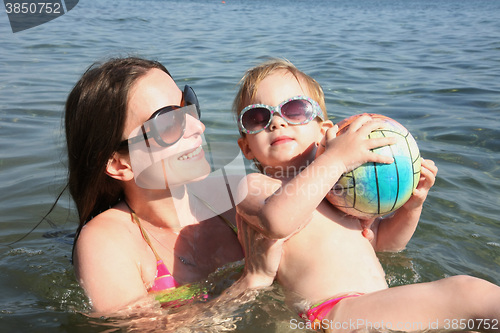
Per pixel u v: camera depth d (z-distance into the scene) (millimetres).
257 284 949
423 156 1488
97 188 960
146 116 905
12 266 1065
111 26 3996
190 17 4902
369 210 943
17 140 1571
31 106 1835
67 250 1126
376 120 950
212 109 1739
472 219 1210
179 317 896
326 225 991
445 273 1044
